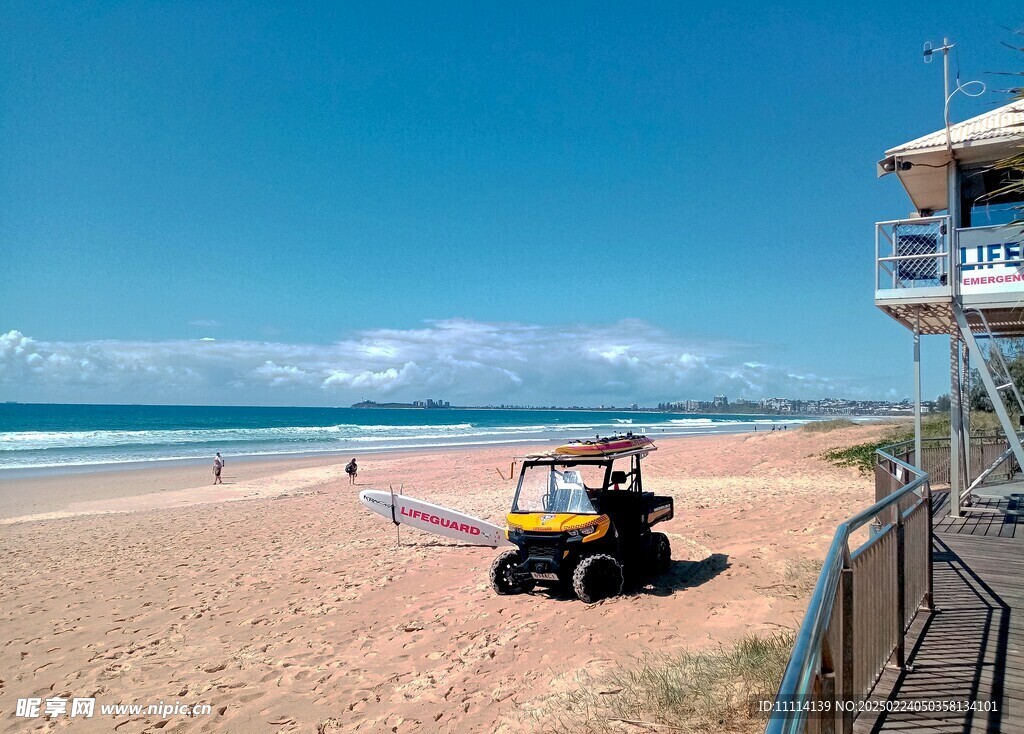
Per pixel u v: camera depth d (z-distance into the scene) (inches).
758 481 858.8
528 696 244.7
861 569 158.9
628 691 221.5
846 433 1198.9
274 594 441.7
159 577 512.1
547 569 358.9
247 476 1353.3
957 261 385.7
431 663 297.3
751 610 299.7
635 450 398.9
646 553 379.2
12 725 270.5
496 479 1114.1
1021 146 181.5
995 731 153.5
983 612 238.8
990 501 476.1
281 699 276.1
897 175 433.7
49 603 452.4
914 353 425.4
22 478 1339.8
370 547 573.9
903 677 183.6
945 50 382.3
